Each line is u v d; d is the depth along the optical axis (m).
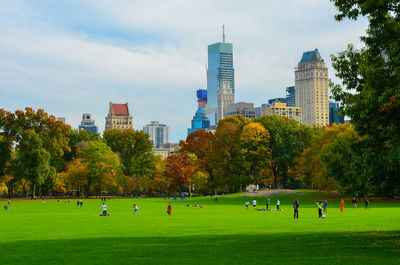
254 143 126.00
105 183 146.88
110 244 31.88
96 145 146.12
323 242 31.47
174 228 43.88
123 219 56.88
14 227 46.22
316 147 113.38
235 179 134.62
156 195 190.25
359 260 23.52
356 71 34.09
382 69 29.83
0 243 33.00
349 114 30.09
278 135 131.00
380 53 31.86
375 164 29.84
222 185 139.62
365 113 28.80
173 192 184.25
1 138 129.38
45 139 138.38
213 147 137.50
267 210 74.94
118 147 177.38
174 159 160.25
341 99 34.84
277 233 38.12
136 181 171.00
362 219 52.75
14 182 138.00
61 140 143.12
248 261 23.70
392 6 30.16
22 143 130.12
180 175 158.38
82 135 175.50
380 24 30.94
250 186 128.75
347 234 36.62
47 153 130.75
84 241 33.81
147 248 29.55
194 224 48.28
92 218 59.25
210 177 147.62
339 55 35.06
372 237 34.38
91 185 155.00
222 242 32.22
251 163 131.25
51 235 38.31
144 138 178.00
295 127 136.88
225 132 135.38
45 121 140.75
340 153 35.22
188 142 145.50
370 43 31.58
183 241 33.16
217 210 76.69
